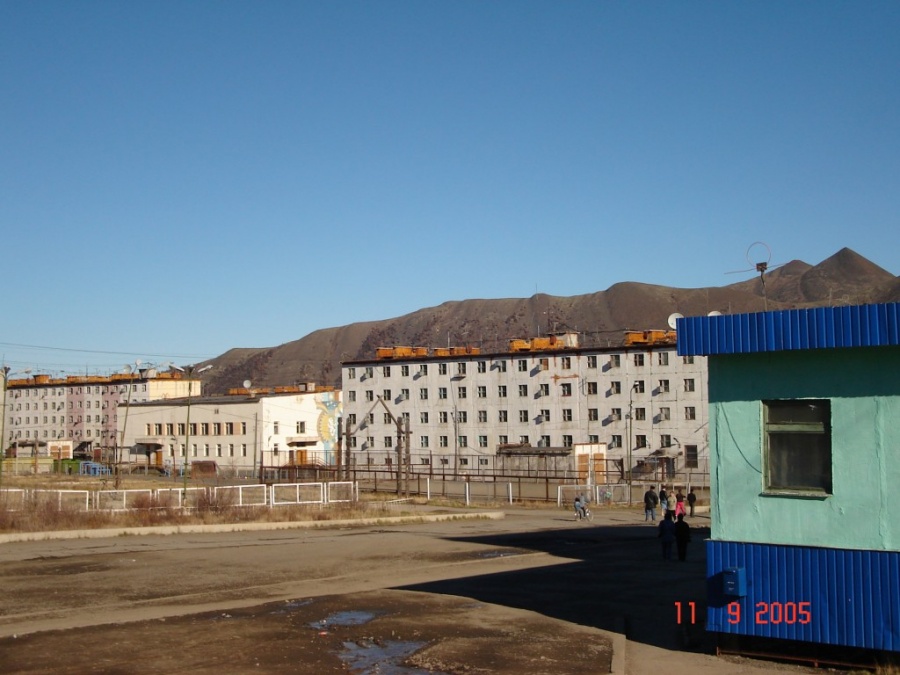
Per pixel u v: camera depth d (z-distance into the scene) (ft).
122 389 439.63
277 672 39.81
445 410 342.44
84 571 73.00
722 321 44.39
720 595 43.42
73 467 319.68
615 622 53.78
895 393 40.47
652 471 279.90
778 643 44.01
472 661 42.60
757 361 44.11
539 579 74.23
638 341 315.58
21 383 475.72
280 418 336.08
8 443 417.08
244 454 333.83
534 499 204.64
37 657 41.78
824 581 41.01
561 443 318.65
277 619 52.54
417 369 350.84
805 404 42.91
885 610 39.50
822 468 42.24
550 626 51.96
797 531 42.09
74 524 105.50
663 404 303.07
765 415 43.88
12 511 107.65
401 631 49.60
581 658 43.42
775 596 42.06
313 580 69.82
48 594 60.75
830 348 42.04
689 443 297.53
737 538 43.62
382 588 66.74
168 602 58.39
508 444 310.24
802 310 42.45
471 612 56.39
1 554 84.23
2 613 53.52
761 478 43.29
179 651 43.52
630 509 191.01
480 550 96.78
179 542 98.58
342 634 48.44
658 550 103.76
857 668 40.60
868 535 40.40
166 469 323.37
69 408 456.45
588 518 158.71
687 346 45.14
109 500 137.28
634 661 43.06
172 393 435.94
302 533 114.21
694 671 40.88
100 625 49.88
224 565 78.23
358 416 360.28
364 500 184.55
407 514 147.64
